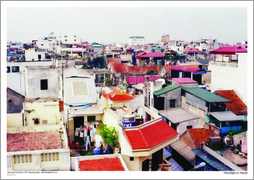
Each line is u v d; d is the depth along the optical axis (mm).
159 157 21406
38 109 23344
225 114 28156
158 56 67188
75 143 24422
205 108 28891
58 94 29672
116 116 21312
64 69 38219
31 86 29172
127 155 19094
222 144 24875
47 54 56969
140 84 40219
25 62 42844
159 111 33062
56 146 18266
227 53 36250
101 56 80125
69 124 24609
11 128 20578
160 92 33719
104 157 19453
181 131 29297
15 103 32406
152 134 20406
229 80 32781
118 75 53125
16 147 17891
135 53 87875
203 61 56844
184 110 32688
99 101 28344
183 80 35938
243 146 23188
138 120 23719
